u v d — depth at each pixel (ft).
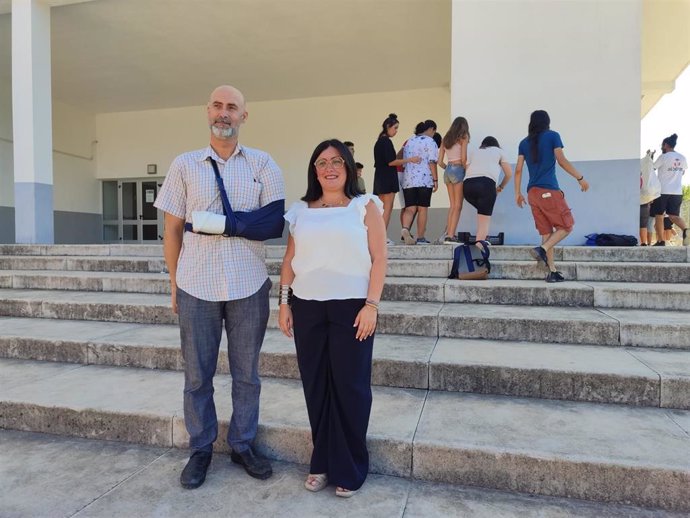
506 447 7.09
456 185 18.66
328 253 6.86
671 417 8.11
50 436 8.92
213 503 6.77
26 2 23.15
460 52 20.77
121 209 41.39
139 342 11.27
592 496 6.75
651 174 24.40
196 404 7.42
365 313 6.81
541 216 14.58
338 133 35.63
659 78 34.40
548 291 12.87
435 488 7.13
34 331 12.52
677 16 24.70
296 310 7.13
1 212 33.32
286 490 7.09
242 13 24.22
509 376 9.15
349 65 30.32
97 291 16.44
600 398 8.79
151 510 6.61
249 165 7.45
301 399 9.11
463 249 15.11
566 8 19.86
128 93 36.04
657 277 14.08
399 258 17.15
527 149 15.03
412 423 7.97
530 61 20.24
